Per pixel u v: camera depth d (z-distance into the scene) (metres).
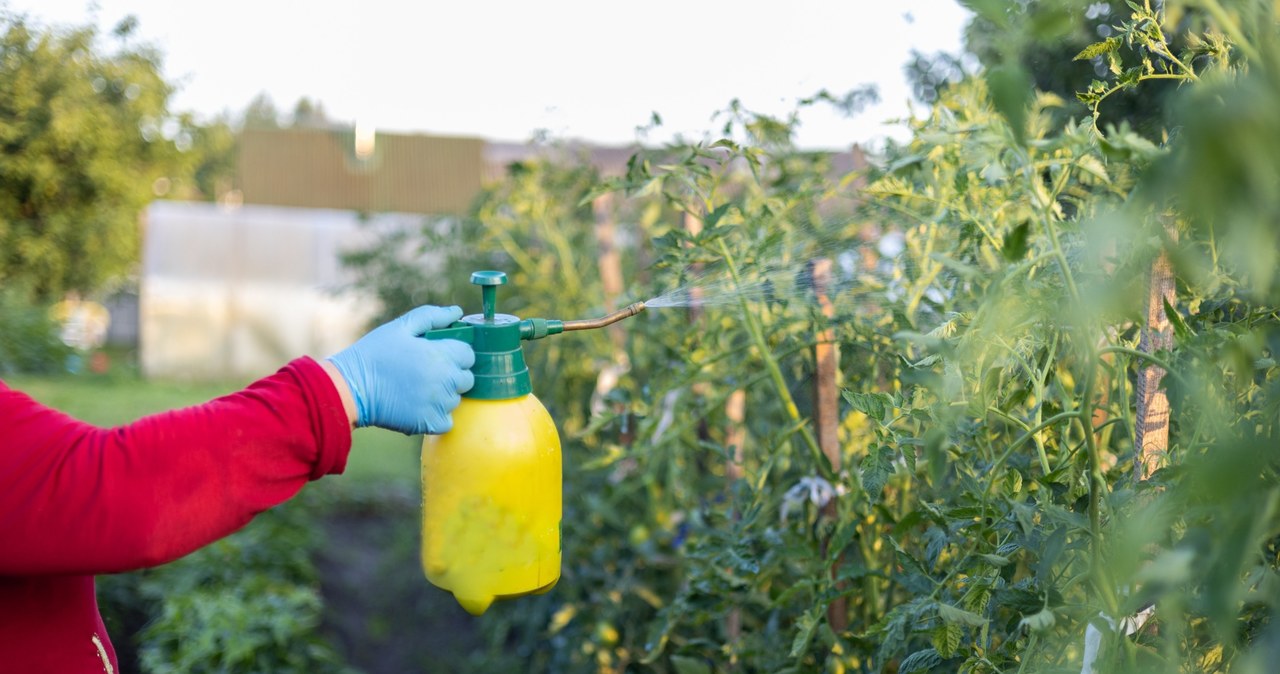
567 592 3.34
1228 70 1.13
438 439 1.37
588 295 3.89
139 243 15.04
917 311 1.77
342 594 4.95
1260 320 1.06
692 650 2.10
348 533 6.00
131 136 15.08
